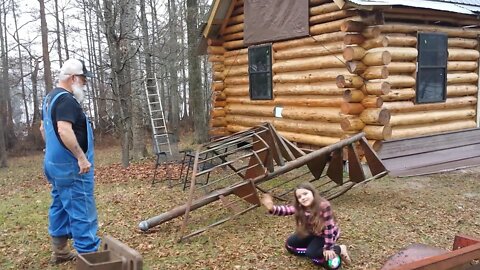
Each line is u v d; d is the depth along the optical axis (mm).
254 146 6898
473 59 10273
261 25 11125
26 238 5586
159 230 5730
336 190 7434
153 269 4469
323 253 4359
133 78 14000
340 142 6719
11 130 23812
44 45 21938
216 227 5766
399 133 9008
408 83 9023
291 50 10398
